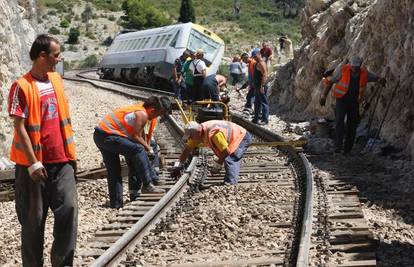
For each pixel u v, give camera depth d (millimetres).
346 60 21812
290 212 10109
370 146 16188
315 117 23891
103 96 39531
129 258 7957
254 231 9086
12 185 13836
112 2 135375
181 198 11211
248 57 28297
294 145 14812
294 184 12320
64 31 117250
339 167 14062
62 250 6848
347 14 24328
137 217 10133
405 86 16031
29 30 25672
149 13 118938
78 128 24562
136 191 12250
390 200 11188
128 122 11516
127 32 55281
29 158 6539
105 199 12727
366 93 18922
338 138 16281
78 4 132125
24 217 6844
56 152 6750
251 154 16547
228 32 109438
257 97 23094
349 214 9602
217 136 12086
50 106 6719
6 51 18016
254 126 21438
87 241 8977
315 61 25734
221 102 16859
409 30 16312
